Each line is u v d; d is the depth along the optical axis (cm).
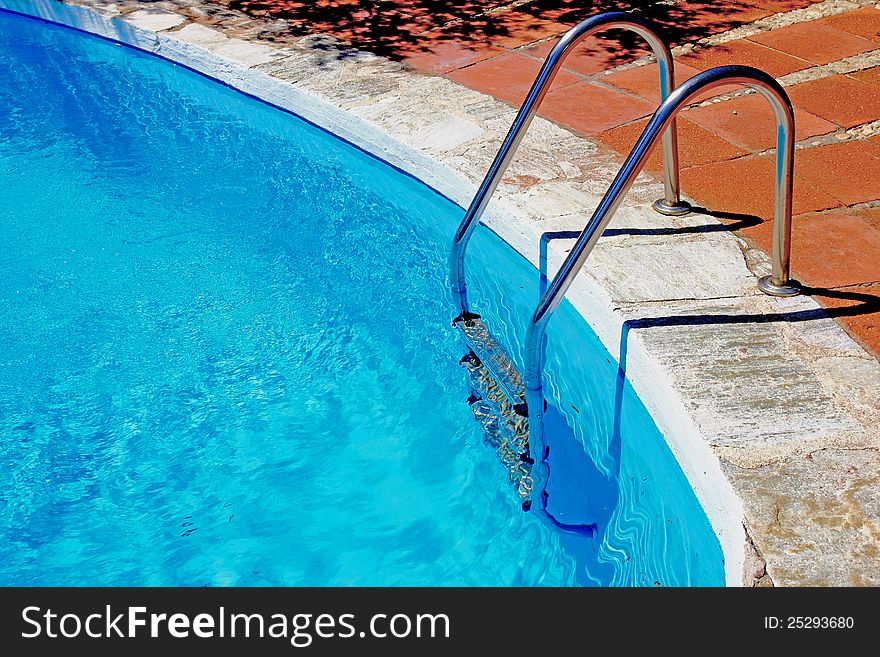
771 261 323
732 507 234
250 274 417
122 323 390
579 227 363
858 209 359
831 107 448
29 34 697
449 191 423
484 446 310
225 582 270
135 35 631
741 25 563
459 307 369
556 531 273
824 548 220
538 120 458
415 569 270
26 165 523
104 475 314
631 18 312
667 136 345
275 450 320
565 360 342
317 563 275
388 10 625
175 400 346
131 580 274
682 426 264
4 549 287
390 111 479
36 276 425
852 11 569
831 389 268
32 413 343
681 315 304
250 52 570
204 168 509
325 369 355
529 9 611
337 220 453
